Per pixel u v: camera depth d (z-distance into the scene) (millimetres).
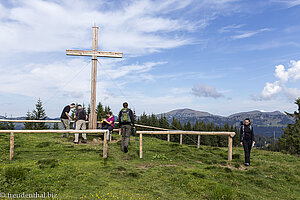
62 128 13570
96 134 13805
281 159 11445
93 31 13305
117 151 10195
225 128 69312
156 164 8758
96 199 5219
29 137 12469
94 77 13242
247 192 6438
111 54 13352
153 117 51875
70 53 12906
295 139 39312
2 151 8992
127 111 10203
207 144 57531
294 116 42625
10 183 5723
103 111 44406
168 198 5660
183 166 8625
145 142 13375
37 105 38125
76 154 9133
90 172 7016
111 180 6574
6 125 31391
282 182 7535
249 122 9570
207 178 7223
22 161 7961
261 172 8477
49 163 7617
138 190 6004
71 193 5516
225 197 5773
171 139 50125
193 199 5711
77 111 11836
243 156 11266
